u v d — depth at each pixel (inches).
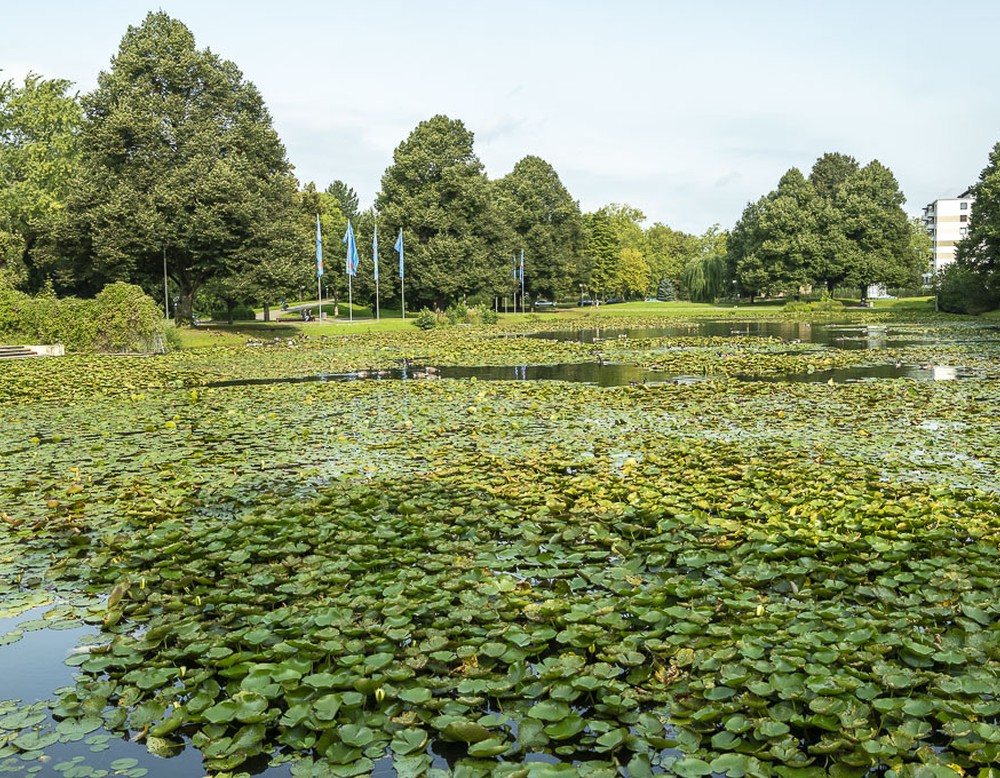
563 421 487.2
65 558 248.4
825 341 1277.1
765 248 2970.0
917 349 1064.8
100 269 1496.1
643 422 480.7
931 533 241.8
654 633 181.9
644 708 157.6
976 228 2101.4
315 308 2827.3
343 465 369.1
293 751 145.8
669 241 4522.6
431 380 723.4
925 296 3191.4
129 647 181.2
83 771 139.6
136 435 456.4
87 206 1454.2
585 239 3137.3
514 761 143.4
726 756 138.5
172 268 1588.3
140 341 1189.1
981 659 167.2
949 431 439.2
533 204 2824.8
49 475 354.3
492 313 2174.0
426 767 138.4
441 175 2260.1
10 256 1470.2
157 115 1502.2
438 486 319.0
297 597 209.5
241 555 237.9
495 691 158.6
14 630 193.9
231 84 1643.7
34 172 1697.8
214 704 155.5
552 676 163.3
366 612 193.5
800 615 189.5
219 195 1461.6
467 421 489.7
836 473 330.6
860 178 2987.2
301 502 298.2
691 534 253.9
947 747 141.9
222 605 203.2
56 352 1159.6
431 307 2474.2
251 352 1163.3
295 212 1712.6
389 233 2281.0
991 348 1076.5
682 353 1042.7
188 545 245.9
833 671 163.3
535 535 254.8
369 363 952.9
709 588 208.1
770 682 157.8
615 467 357.7
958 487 314.5
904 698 152.5
